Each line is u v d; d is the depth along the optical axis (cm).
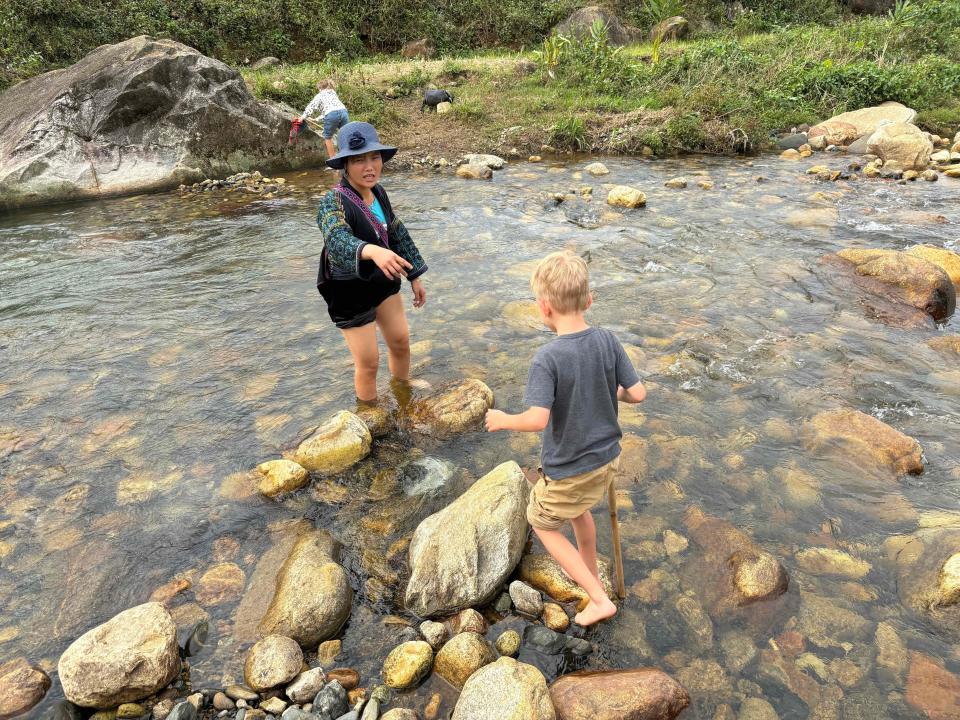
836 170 1032
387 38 2355
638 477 353
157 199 1030
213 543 315
